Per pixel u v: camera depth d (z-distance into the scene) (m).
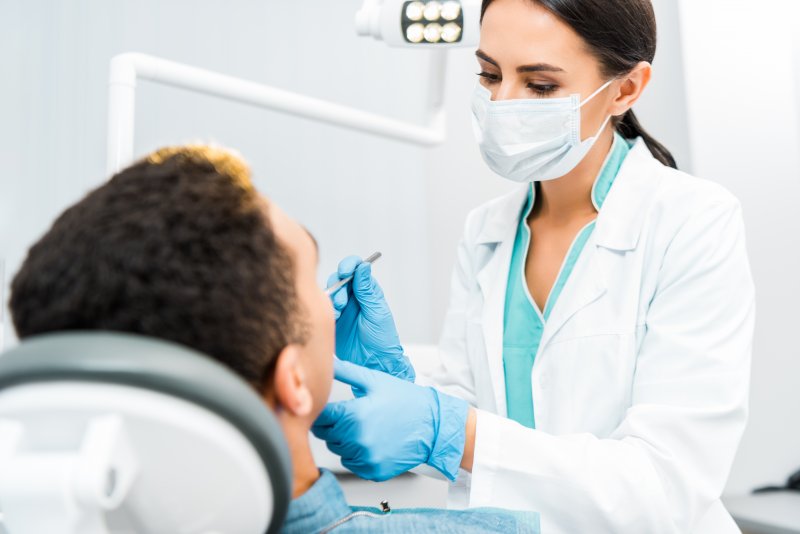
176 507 0.48
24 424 0.44
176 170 0.58
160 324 0.51
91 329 0.51
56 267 0.52
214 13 2.85
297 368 0.59
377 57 3.09
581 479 0.96
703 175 1.80
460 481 1.14
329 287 1.12
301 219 2.95
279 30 2.95
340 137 3.01
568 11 1.11
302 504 0.66
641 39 1.19
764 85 1.87
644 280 1.18
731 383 1.02
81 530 0.44
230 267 0.54
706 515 1.14
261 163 2.90
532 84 1.18
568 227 1.33
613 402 1.15
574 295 1.22
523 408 1.28
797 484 1.85
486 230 1.43
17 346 0.45
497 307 1.32
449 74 2.91
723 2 1.85
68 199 2.65
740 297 1.09
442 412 0.92
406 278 3.07
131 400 0.42
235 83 1.47
